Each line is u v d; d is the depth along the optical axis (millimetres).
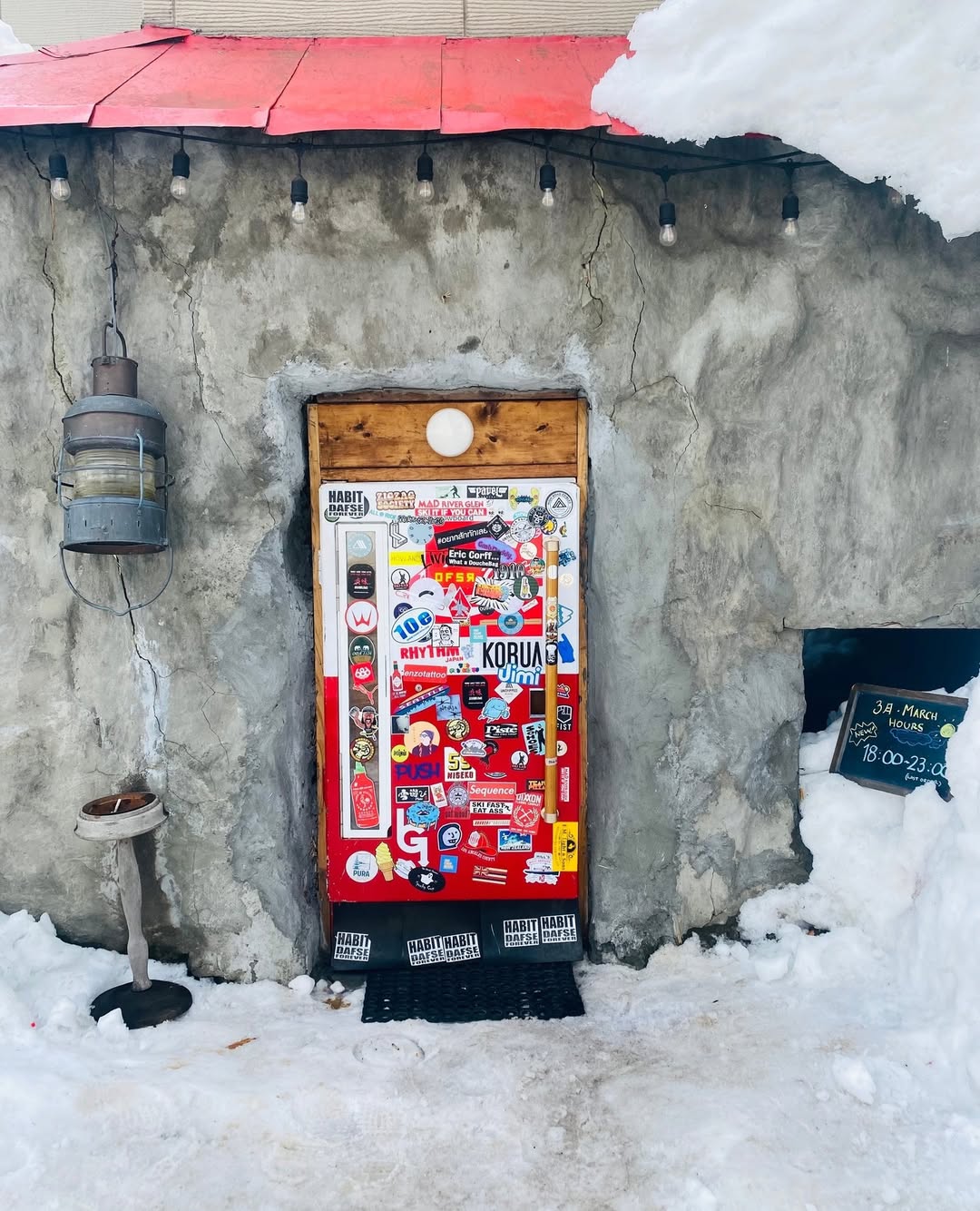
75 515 2961
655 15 2855
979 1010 2729
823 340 3379
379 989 3420
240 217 3223
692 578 3469
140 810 3145
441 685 3740
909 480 3465
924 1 2652
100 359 3072
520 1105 2695
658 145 3201
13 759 3365
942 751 3518
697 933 3586
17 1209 2322
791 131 2881
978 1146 2420
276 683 3430
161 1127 2629
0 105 2795
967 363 3432
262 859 3447
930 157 2838
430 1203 2348
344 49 3445
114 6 4168
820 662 4199
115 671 3377
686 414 3377
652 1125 2572
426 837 3789
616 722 3516
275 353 3285
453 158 3205
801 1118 2553
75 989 3203
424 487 3646
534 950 3646
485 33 3572
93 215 3221
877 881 3430
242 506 3369
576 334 3307
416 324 3287
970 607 3512
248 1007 3309
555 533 3662
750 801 3564
